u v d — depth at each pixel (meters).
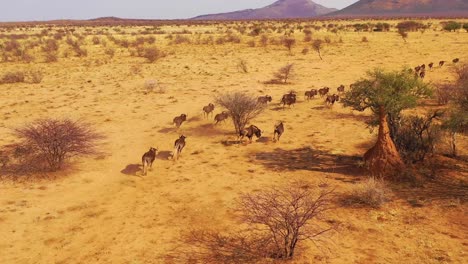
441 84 28.27
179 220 11.95
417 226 11.11
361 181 14.09
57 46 66.50
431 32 89.50
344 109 25.95
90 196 13.70
